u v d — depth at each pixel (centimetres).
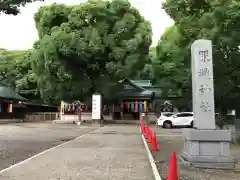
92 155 1028
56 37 3325
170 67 2055
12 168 787
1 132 2075
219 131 870
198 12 1580
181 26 1597
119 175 710
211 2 1429
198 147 873
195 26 1538
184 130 976
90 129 2636
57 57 3394
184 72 2002
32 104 4978
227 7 1372
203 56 930
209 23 1439
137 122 4125
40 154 1048
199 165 856
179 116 3003
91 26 3406
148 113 4434
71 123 3769
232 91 1678
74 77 3575
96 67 3528
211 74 921
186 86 2103
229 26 1398
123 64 3566
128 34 3612
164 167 852
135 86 4500
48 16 3638
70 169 777
